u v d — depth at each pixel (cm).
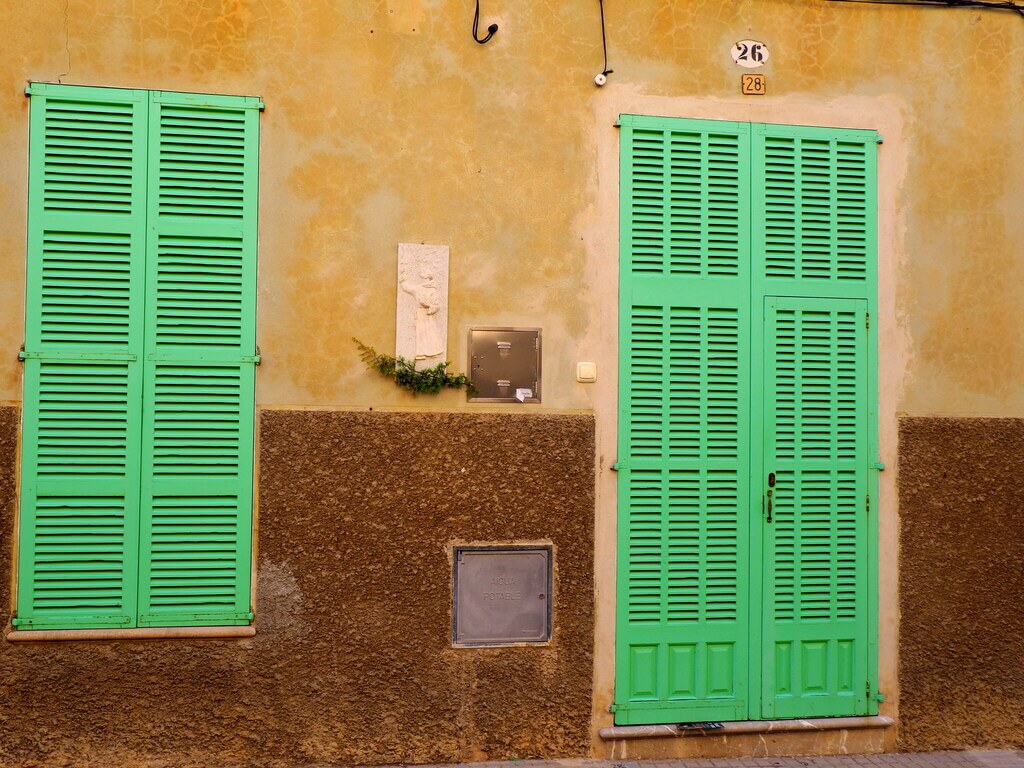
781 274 424
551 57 411
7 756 362
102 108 377
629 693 406
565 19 413
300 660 382
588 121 413
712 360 417
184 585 377
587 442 405
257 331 386
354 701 385
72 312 373
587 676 403
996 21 438
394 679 388
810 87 429
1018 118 439
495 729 395
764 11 428
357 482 388
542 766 392
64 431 371
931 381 432
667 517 411
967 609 430
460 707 393
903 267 433
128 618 373
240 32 388
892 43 435
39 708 365
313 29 394
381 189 397
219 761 375
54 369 371
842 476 424
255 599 381
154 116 381
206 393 381
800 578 420
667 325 414
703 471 414
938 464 431
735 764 404
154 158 380
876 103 434
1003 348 436
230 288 385
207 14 386
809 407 424
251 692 379
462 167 403
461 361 400
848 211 430
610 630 406
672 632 410
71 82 376
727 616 414
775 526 420
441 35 404
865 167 432
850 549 424
